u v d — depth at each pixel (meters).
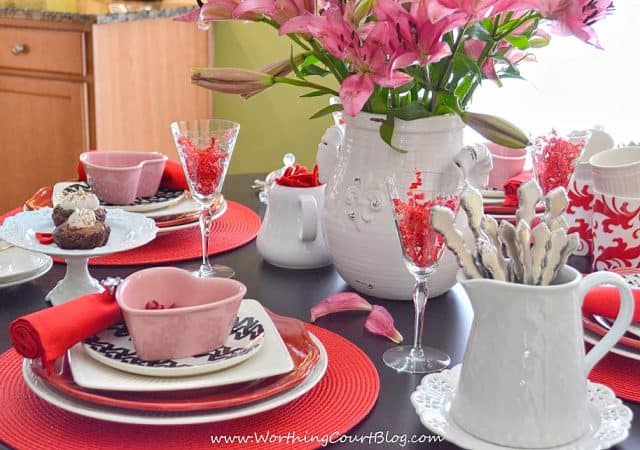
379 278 1.09
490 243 0.77
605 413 0.79
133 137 2.83
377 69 0.95
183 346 0.83
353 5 0.93
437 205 0.85
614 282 0.75
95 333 0.87
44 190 1.40
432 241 0.89
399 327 1.03
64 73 2.67
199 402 0.77
